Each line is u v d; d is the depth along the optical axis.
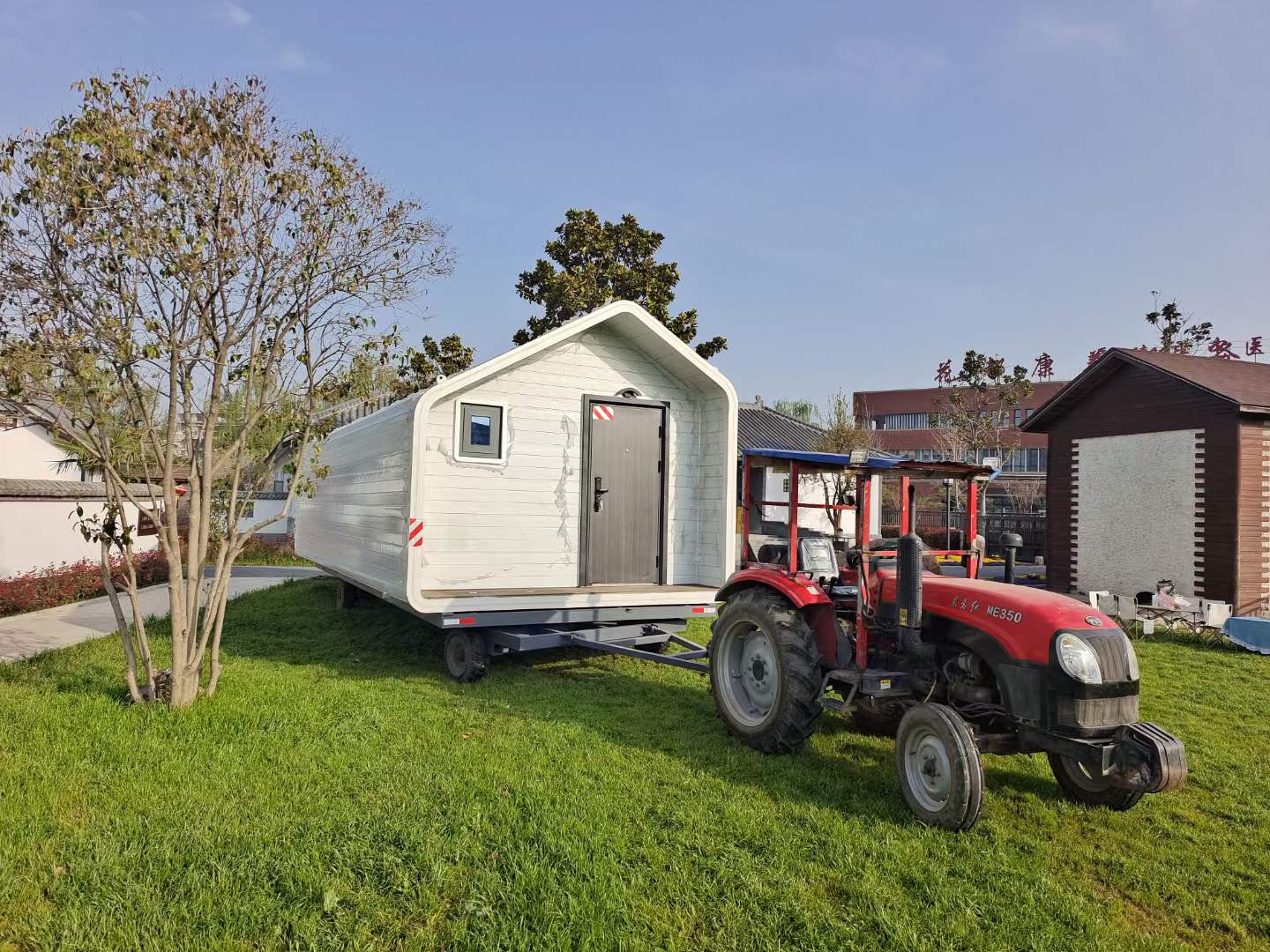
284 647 8.54
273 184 5.53
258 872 3.20
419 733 5.18
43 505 13.56
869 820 3.95
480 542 7.11
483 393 7.13
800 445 20.80
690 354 7.54
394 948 2.77
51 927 2.83
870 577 4.98
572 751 4.85
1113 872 3.54
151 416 5.64
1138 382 12.62
